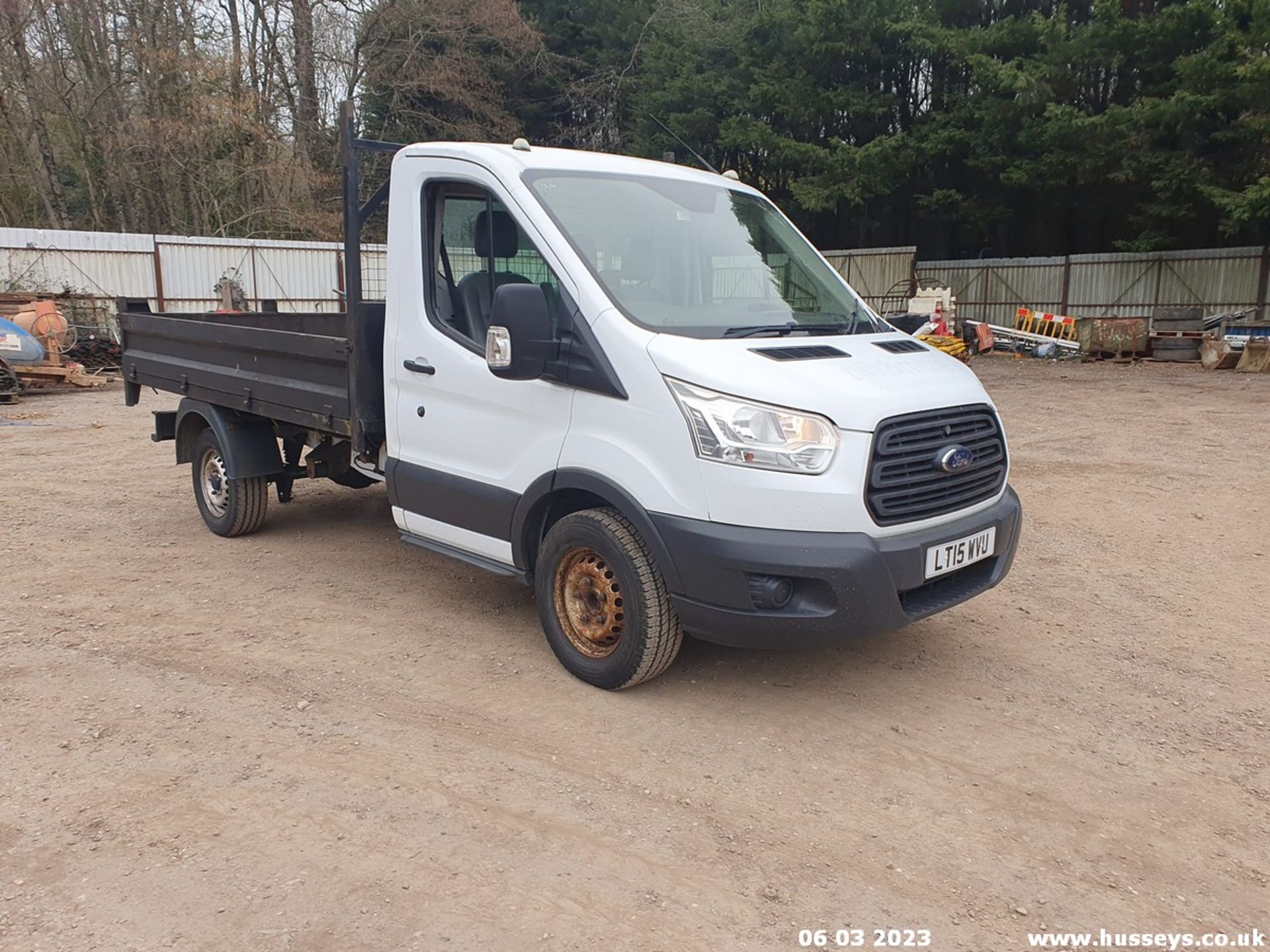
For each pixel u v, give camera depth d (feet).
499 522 15.49
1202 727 13.94
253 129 96.99
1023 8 86.74
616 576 13.98
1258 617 18.37
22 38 89.20
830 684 15.19
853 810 11.71
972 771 12.64
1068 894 10.23
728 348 13.33
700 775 12.41
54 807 11.41
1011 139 80.07
